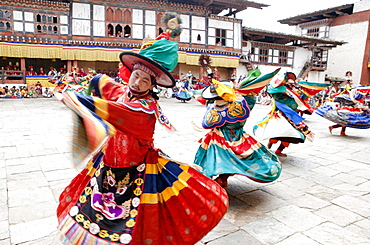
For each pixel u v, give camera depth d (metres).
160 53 2.05
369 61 30.16
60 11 19.95
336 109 7.94
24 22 19.12
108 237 1.80
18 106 12.80
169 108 13.94
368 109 7.63
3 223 2.89
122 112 1.78
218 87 3.40
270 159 3.55
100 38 21.09
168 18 2.25
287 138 5.12
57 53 19.81
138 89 1.97
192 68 25.28
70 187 2.17
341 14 31.73
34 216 3.05
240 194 3.81
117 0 21.22
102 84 2.25
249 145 3.57
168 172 2.04
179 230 1.97
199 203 2.06
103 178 1.96
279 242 2.70
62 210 2.12
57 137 6.74
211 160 3.46
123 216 1.88
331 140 7.44
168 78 2.06
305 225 3.02
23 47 18.98
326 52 30.77
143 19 22.09
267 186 4.12
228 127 3.56
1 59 21.03
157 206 1.94
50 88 18.42
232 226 2.97
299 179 4.44
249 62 25.47
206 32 24.00
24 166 4.63
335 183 4.29
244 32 25.19
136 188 1.94
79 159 1.67
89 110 1.66
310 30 34.38
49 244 2.56
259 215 3.23
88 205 1.92
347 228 2.98
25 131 7.40
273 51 27.02
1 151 5.48
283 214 3.26
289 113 5.08
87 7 20.69
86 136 1.62
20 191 3.66
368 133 8.53
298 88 5.36
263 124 5.25
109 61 22.95
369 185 4.23
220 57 24.12
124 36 22.11
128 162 1.94
